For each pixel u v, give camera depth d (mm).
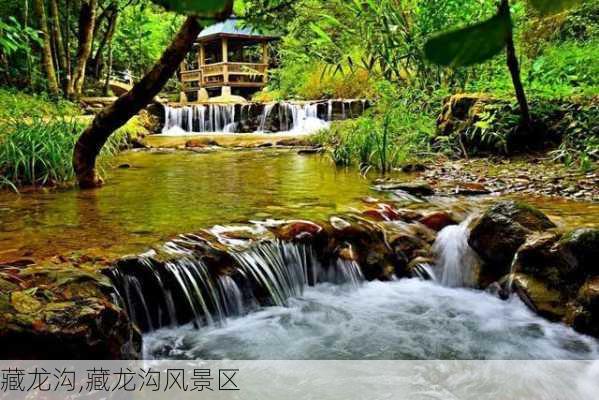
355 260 4066
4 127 6766
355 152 7703
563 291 3342
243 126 15562
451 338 3262
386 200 5109
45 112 10531
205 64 24297
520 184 5711
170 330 3285
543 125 7152
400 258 4207
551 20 8391
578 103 7020
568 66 8180
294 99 17953
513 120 7172
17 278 2695
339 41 7109
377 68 10211
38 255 3281
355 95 16422
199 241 3684
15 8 12711
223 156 9414
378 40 7309
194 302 3355
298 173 7051
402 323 3469
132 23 17047
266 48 22844
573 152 6516
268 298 3656
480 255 3916
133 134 11758
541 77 7898
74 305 2398
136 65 20672
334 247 4078
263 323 3457
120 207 4797
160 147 11188
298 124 15023
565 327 3211
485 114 7266
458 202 5020
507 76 8609
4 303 2311
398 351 3127
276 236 3932
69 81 13555
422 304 3744
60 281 2689
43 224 4141
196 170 7477
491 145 7488
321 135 10844
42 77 12883
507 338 3242
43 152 6215
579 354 3043
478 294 3852
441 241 4246
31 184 6074
